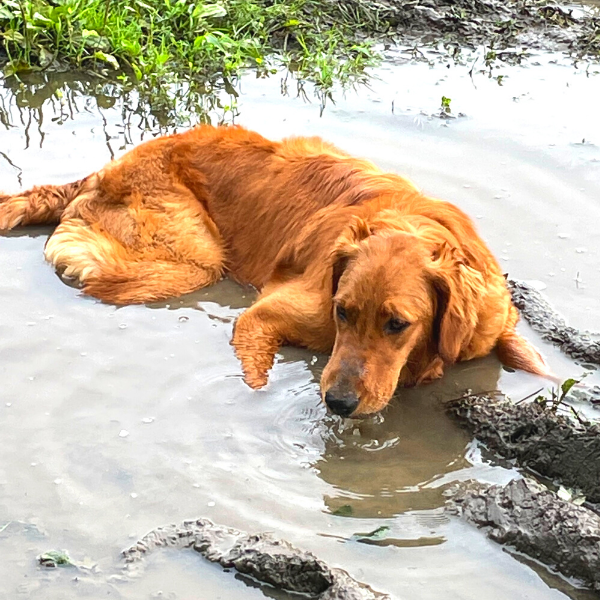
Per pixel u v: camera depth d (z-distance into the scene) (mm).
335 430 2764
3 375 2834
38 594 2510
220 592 2521
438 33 4062
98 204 3150
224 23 3939
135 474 2672
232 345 2926
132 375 2848
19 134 3461
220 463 2697
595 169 3352
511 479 2688
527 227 3186
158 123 3527
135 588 2521
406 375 2852
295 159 3115
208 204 3164
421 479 2686
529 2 4270
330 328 2898
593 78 3766
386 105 3613
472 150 3426
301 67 3791
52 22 3734
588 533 2533
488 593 2518
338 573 2518
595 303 3014
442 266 2787
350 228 2857
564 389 2754
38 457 2695
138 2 3871
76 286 3062
